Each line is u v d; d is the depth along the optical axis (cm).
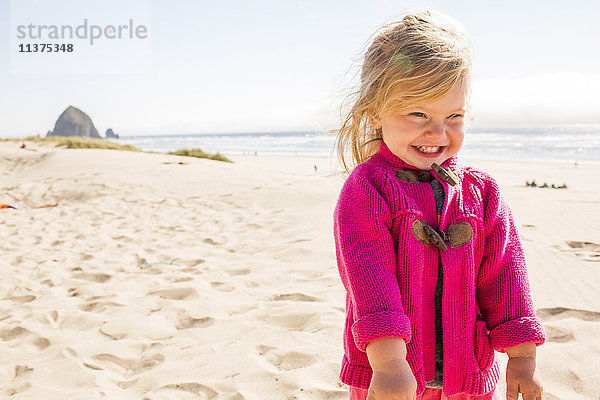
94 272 511
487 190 151
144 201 982
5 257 587
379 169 143
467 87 135
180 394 270
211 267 514
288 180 1166
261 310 381
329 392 262
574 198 839
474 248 145
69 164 1434
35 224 790
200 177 1231
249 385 273
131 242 656
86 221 809
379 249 134
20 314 402
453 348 137
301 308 376
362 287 129
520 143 5547
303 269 485
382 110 137
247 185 1091
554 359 276
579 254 468
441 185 143
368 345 123
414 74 128
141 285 465
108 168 1351
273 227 701
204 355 314
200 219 801
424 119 134
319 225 679
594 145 4853
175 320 377
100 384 288
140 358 321
